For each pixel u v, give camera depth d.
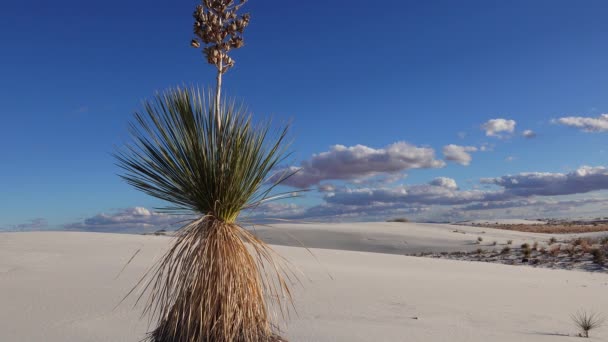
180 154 3.80
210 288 3.70
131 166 3.74
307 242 42.38
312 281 12.57
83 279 12.10
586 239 38.91
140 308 8.76
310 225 50.94
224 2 4.08
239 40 4.00
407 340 6.50
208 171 3.81
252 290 3.88
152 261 15.31
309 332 6.89
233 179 3.80
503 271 18.06
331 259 19.02
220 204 3.84
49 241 21.48
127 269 13.70
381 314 8.69
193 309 3.70
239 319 3.73
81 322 7.64
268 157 3.90
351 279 13.20
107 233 26.61
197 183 3.82
